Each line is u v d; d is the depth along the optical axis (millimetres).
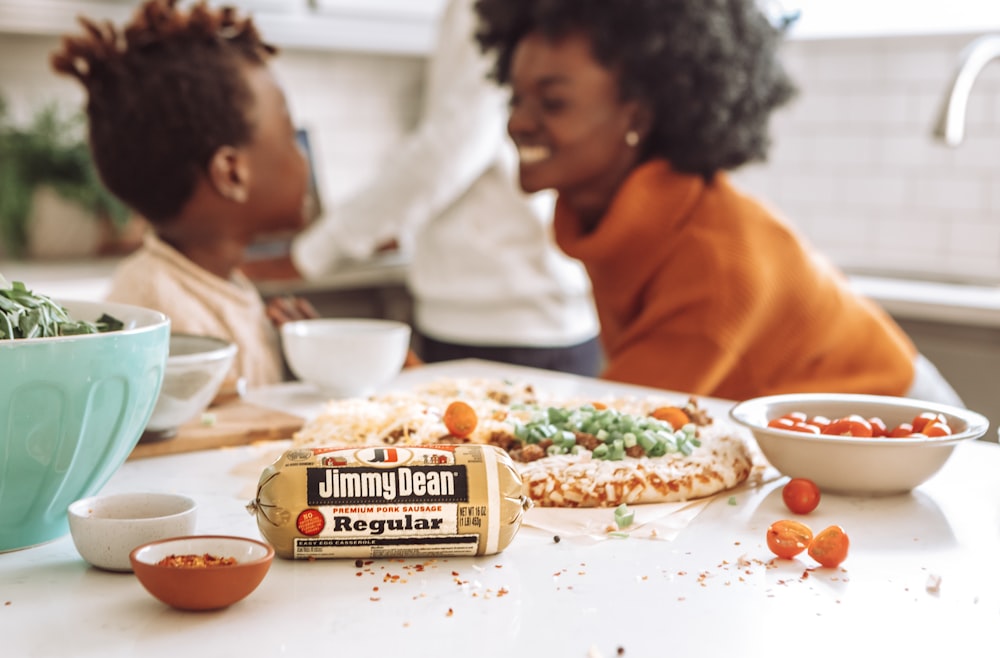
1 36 2832
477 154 2379
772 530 833
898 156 2984
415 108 3609
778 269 1648
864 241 3076
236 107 1574
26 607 728
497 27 1847
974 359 2475
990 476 1065
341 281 2859
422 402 1146
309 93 3363
